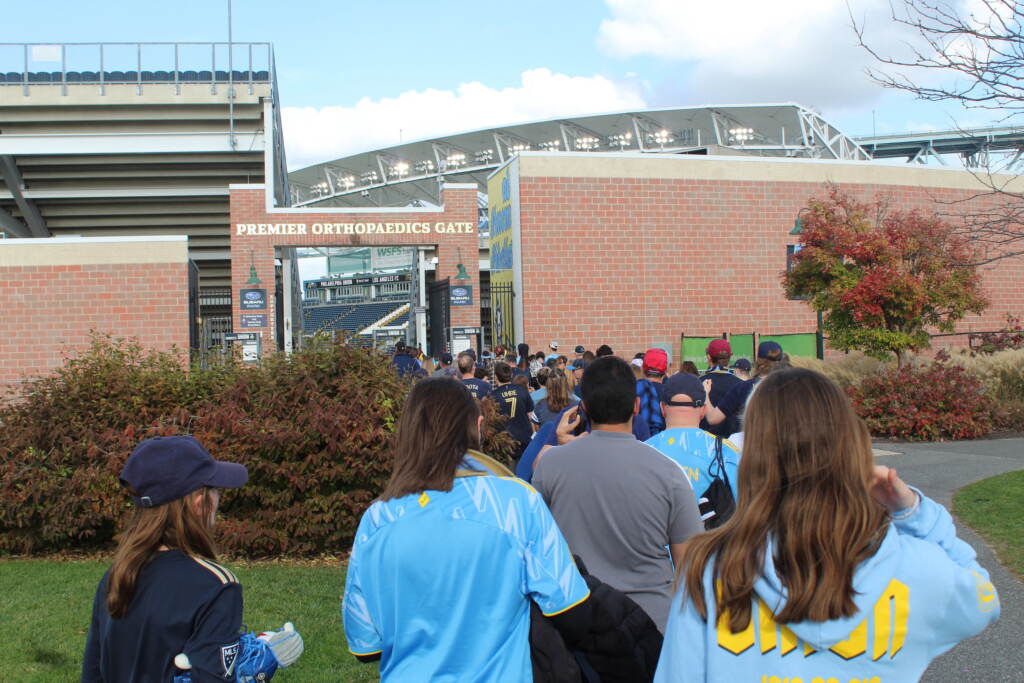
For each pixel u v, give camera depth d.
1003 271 22.70
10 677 4.68
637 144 57.84
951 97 6.52
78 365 8.05
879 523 1.71
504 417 8.49
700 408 4.01
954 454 11.42
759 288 20.41
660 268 19.89
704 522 3.72
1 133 23.38
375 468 7.15
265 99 23.41
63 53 22.98
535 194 19.34
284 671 4.70
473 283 22.77
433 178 63.47
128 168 24.27
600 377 3.20
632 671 2.35
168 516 2.32
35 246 18.75
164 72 23.33
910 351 16.56
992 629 5.02
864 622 1.63
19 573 6.91
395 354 11.41
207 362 8.50
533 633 2.28
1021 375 14.90
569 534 3.11
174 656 2.21
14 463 7.27
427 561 2.18
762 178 20.42
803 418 1.74
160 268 18.98
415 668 2.16
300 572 6.82
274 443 7.06
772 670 1.68
